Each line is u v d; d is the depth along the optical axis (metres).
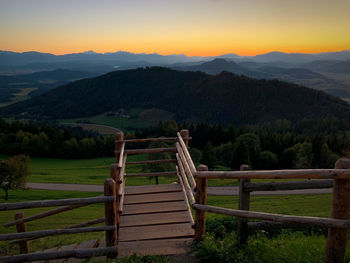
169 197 6.68
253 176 3.62
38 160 82.75
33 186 47.25
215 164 66.31
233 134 92.31
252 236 4.95
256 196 35.59
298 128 140.88
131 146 95.88
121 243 4.83
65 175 58.00
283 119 171.38
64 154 87.44
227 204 31.78
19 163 41.41
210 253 4.13
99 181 51.75
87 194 41.09
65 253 4.13
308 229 6.03
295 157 67.94
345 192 3.14
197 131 95.50
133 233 5.20
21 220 5.33
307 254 3.79
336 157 65.06
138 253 4.43
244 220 4.30
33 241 11.05
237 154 60.56
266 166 68.19
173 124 106.00
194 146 95.31
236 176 3.80
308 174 3.19
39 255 4.06
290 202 29.34
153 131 107.81
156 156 50.62
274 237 5.37
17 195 40.16
